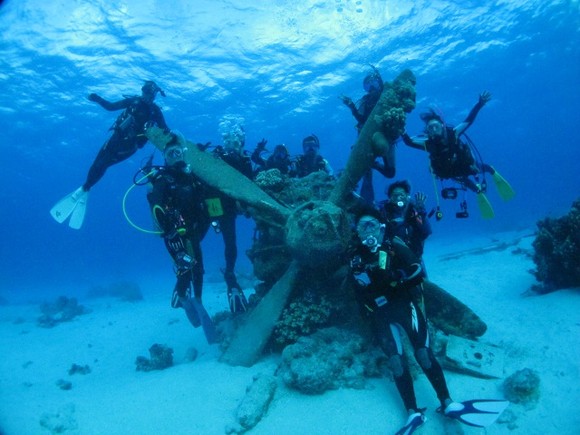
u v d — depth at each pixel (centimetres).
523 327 554
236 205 670
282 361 480
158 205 532
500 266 948
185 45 1797
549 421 360
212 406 431
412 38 2039
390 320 416
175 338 785
